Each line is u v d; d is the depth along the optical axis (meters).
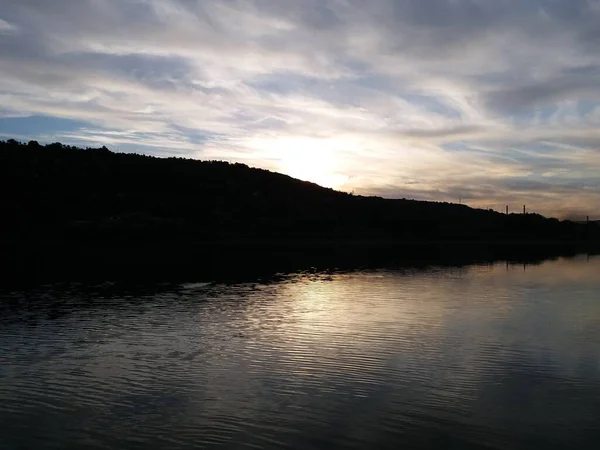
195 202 107.25
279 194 126.81
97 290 29.48
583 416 10.72
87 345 16.39
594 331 18.36
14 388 12.32
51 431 9.98
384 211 130.25
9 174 94.38
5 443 9.48
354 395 11.84
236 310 22.86
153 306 23.95
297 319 20.67
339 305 24.34
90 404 11.31
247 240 91.69
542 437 9.78
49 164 106.38
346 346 16.14
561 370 13.70
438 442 9.57
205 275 38.50
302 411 10.93
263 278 36.91
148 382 12.74
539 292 29.45
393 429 10.09
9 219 78.38
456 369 13.77
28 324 19.72
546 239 127.12
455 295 28.03
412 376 13.17
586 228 138.88
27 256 53.19
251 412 10.88
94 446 9.39
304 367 13.95
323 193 137.12
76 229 80.00
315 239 99.56
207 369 13.80
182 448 9.32
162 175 118.88
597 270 45.50
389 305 24.38
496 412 10.90
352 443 9.52
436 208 148.12
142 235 83.00
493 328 18.86
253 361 14.52
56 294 27.84
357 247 84.62
